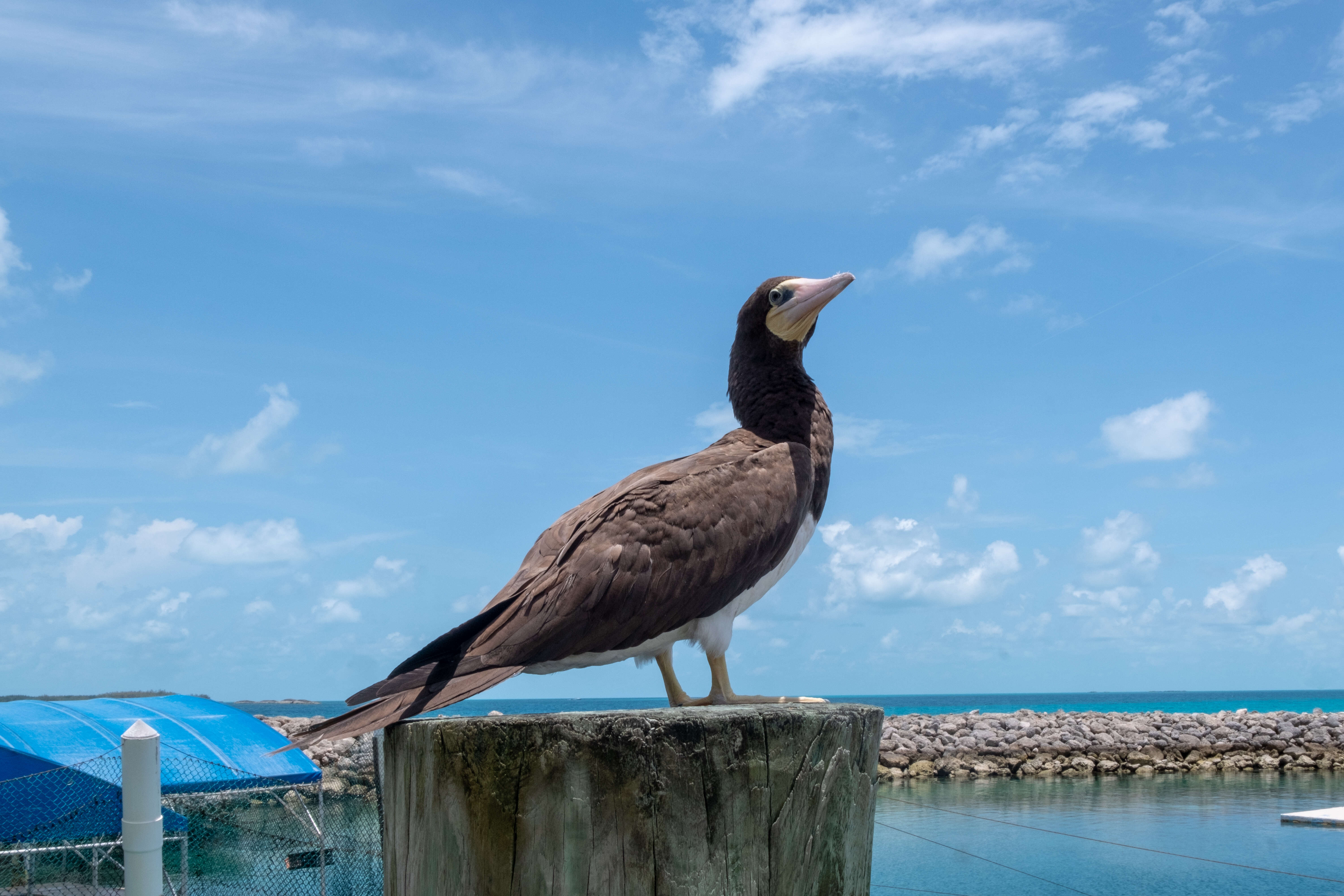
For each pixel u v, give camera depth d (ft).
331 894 14.97
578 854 6.37
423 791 6.52
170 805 15.37
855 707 6.88
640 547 7.26
